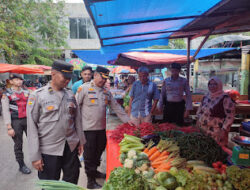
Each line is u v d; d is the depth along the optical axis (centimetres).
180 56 631
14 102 340
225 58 793
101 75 275
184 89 386
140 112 396
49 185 132
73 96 222
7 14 952
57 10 1612
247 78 682
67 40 1888
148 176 162
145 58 593
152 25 283
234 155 177
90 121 281
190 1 199
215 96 279
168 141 212
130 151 201
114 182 132
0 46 850
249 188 129
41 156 200
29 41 1371
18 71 771
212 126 279
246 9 241
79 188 135
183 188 138
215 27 331
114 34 306
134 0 177
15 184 320
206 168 164
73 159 218
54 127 201
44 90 201
